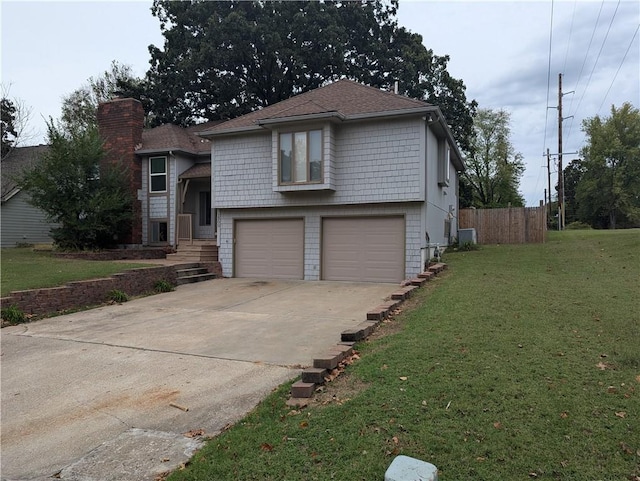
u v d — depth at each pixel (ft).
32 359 20.08
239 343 21.76
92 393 15.76
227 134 48.42
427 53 88.84
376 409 12.05
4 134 81.35
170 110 85.87
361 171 43.32
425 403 12.16
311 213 45.85
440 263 41.68
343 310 29.35
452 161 63.87
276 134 44.70
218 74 81.51
